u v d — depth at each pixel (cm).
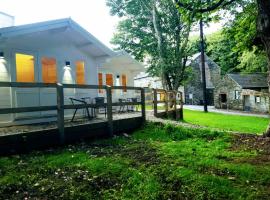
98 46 1376
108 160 710
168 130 1135
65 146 855
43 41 1195
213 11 1219
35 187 551
